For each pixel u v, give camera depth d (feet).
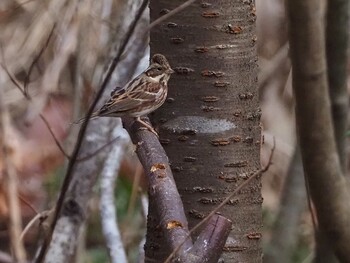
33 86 44.68
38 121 47.34
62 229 28.84
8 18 45.19
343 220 17.48
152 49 21.57
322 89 16.44
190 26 20.89
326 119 16.70
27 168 46.47
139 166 38.68
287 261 29.27
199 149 20.94
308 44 16.05
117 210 42.88
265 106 50.60
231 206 20.99
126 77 30.76
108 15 35.94
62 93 45.32
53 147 48.06
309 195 17.87
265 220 45.39
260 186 21.39
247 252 21.16
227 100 20.93
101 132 30.14
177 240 16.07
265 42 50.83
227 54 20.90
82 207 29.55
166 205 17.12
